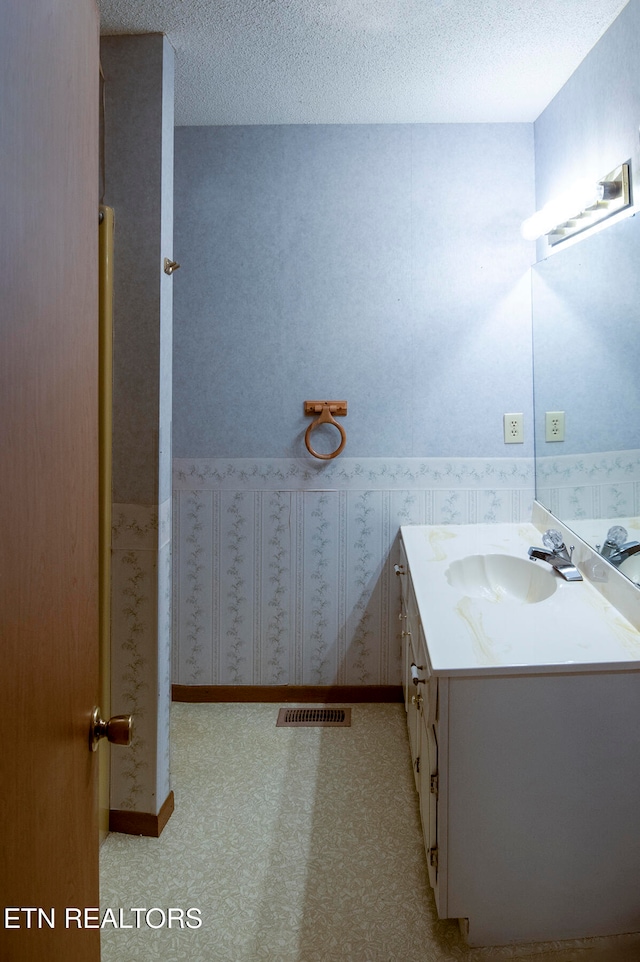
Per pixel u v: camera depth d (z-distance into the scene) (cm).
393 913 170
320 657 284
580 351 214
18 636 63
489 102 244
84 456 88
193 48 204
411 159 265
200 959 157
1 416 58
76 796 86
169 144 203
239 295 271
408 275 268
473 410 271
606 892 153
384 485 275
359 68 217
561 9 182
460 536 253
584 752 149
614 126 187
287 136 266
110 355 199
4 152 58
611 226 188
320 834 202
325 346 271
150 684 203
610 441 188
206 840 200
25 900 65
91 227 90
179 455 277
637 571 167
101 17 186
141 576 203
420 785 193
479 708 147
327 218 268
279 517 278
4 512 59
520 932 155
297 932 165
